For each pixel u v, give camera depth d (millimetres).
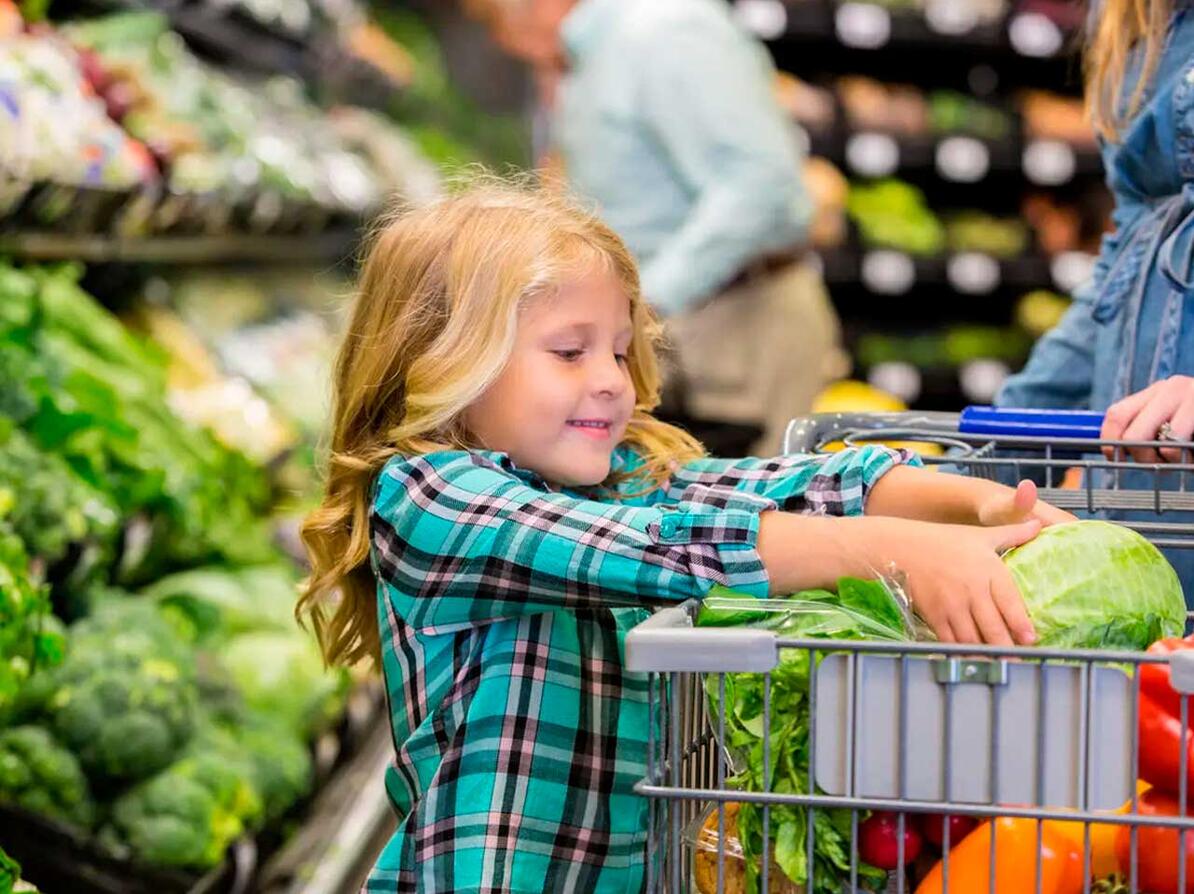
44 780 2326
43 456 2730
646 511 1361
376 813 2848
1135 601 1327
